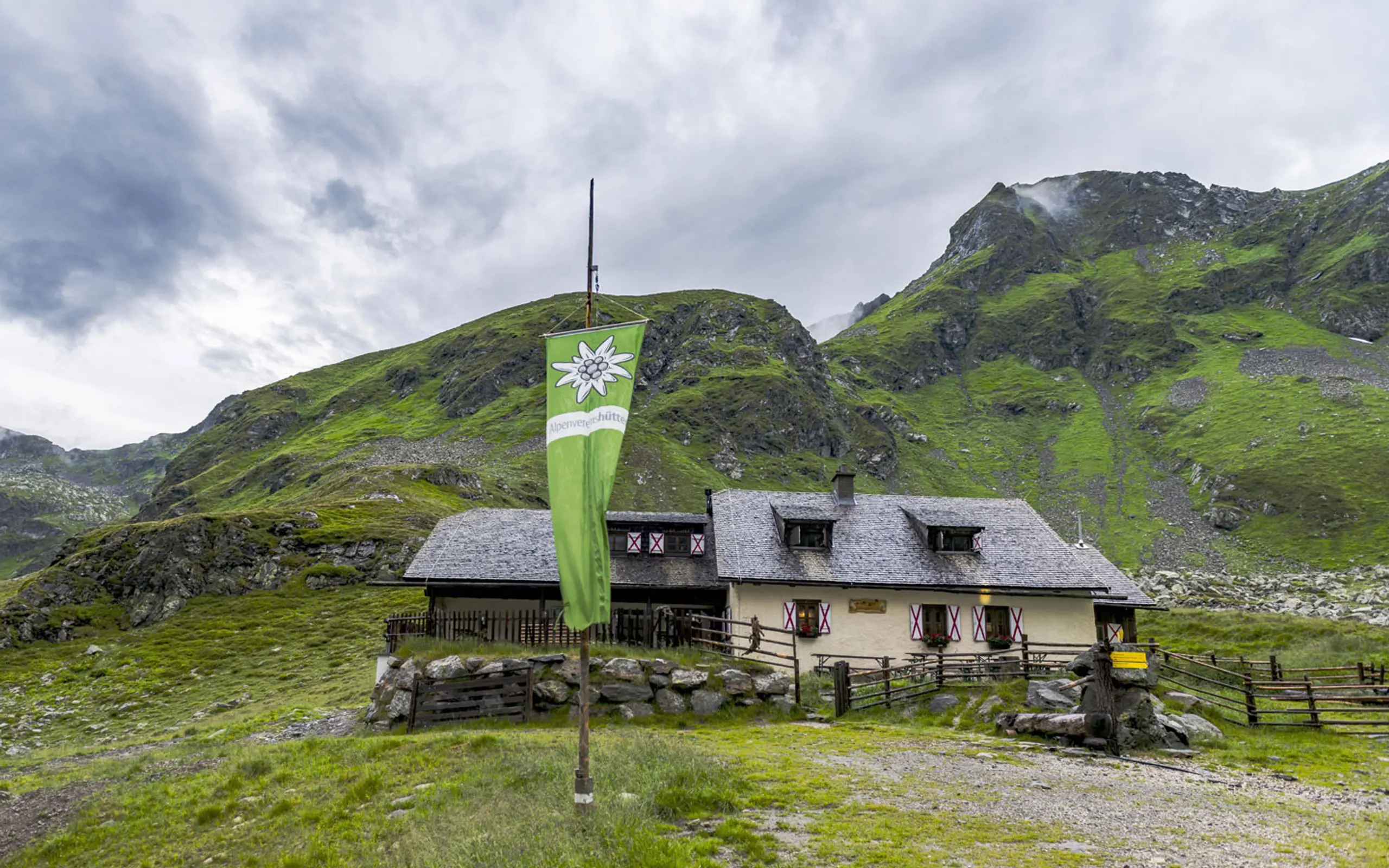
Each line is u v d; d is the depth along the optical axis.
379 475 105.31
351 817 14.52
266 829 14.72
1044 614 33.56
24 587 63.25
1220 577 89.88
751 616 32.41
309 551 68.81
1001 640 32.59
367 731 23.77
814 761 15.99
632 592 35.09
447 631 29.19
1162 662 26.83
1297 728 20.70
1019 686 22.28
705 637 28.81
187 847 14.63
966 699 22.89
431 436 177.00
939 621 33.28
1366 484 141.00
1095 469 188.12
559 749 16.56
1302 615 65.38
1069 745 18.12
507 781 14.63
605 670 24.23
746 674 24.55
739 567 32.94
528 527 37.47
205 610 60.50
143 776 20.22
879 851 10.38
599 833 11.08
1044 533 37.12
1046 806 12.78
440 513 85.62
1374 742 19.22
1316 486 144.12
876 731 20.77
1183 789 14.18
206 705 40.78
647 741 17.03
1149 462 186.50
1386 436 156.62
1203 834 11.37
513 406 189.25
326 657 47.84
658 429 177.50
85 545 70.31
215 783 17.89
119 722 40.28
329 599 61.59
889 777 14.54
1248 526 142.50
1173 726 18.66
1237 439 177.00
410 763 17.03
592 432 12.55
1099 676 18.28
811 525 35.00
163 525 68.19
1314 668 31.27
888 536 36.19
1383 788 14.72
